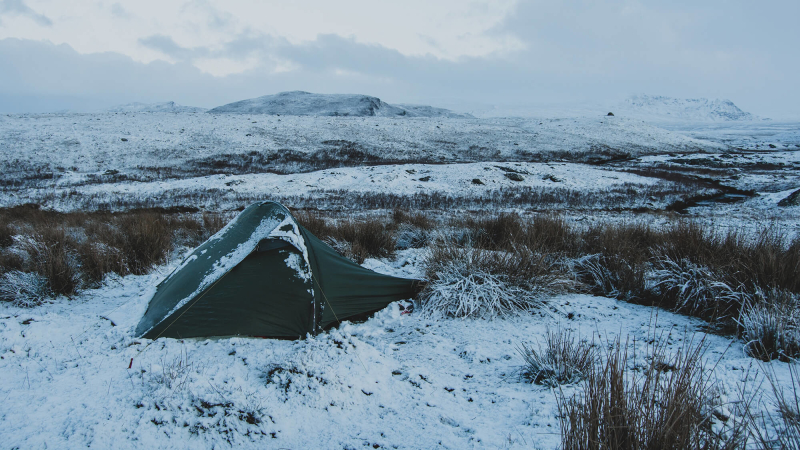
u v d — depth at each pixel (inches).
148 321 152.3
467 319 168.2
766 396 99.0
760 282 153.6
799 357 119.2
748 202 697.6
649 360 119.9
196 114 2047.2
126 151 1230.3
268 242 162.9
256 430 98.2
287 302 155.3
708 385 103.1
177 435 95.7
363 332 160.7
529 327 158.7
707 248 189.3
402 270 243.9
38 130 1360.7
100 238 282.2
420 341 150.1
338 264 180.7
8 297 183.9
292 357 129.5
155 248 263.0
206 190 784.9
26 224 372.2
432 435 96.0
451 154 1469.0
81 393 111.0
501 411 103.4
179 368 122.8
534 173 1024.9
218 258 161.9
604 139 1817.2
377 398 112.6
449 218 498.3
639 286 187.6
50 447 90.6
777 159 1390.3
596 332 150.2
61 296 193.8
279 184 868.0
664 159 1411.2
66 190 772.6
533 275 187.0
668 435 67.8
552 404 102.0
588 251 248.2
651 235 258.5
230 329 149.3
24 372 121.3
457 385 118.3
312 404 108.3
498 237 294.7
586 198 761.0
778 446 76.6
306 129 1685.5
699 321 156.9
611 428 71.2
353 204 709.3
